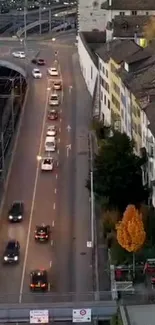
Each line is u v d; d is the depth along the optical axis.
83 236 90.62
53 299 73.25
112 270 78.12
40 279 78.56
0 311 70.69
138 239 77.31
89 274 81.31
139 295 72.62
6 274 81.69
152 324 67.50
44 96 150.12
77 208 98.56
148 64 108.75
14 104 158.75
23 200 101.12
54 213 97.19
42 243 88.94
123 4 169.75
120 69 112.69
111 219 89.00
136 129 100.94
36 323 71.19
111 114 121.00
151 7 169.38
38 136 126.06
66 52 192.12
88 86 154.38
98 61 137.38
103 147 95.75
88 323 71.62
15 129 132.00
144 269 78.31
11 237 90.38
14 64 176.25
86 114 138.25
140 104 96.75
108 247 85.25
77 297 73.12
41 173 110.31
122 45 120.19
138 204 91.94
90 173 99.00
